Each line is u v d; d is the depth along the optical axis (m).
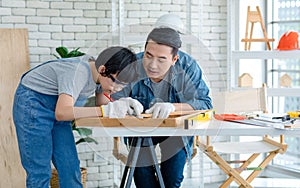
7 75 5.09
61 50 5.01
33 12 5.31
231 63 5.41
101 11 5.48
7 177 4.95
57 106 2.91
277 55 5.20
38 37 5.33
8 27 5.25
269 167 5.97
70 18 5.41
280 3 5.89
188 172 5.21
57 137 3.24
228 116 3.89
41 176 3.18
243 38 5.70
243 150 4.19
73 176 3.30
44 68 3.14
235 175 4.04
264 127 3.47
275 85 5.99
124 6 5.50
